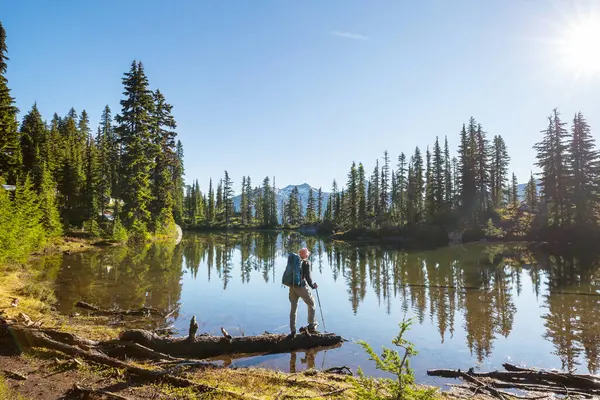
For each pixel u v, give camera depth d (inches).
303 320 392.8
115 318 380.5
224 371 229.5
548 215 1815.9
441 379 245.9
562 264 919.7
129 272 689.0
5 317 299.7
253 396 189.2
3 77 1304.1
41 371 215.9
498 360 282.8
